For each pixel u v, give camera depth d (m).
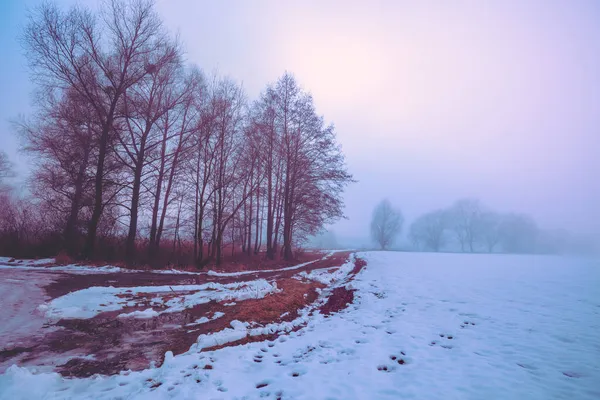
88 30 18.78
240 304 10.32
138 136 20.97
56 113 18.91
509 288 12.27
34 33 17.59
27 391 4.44
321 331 8.16
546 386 4.69
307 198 28.73
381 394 4.57
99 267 16.66
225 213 25.44
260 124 26.72
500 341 6.72
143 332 7.60
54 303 9.12
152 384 4.95
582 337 6.66
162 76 20.89
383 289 13.55
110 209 21.98
